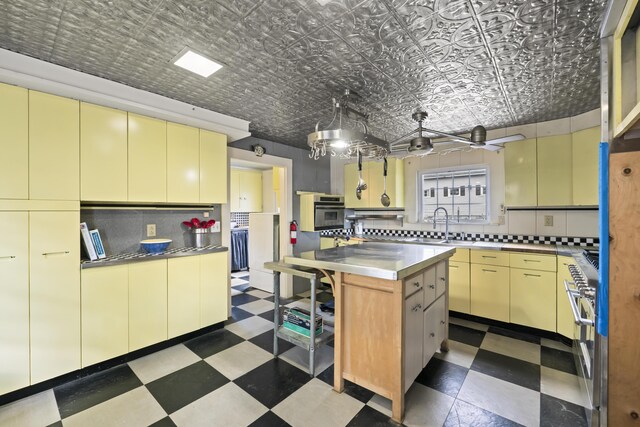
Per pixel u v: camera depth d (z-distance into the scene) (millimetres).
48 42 1674
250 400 1865
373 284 1849
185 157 2742
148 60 1880
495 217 3586
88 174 2154
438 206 4074
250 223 4621
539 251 2748
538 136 3207
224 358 2395
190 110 2660
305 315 2348
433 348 2242
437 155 4035
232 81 2184
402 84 2217
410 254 2309
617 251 1130
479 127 2611
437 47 1708
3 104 1806
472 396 1896
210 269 2900
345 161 4996
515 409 1768
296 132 3654
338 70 2002
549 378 2088
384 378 1797
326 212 4598
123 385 2018
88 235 2221
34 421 1671
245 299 3984
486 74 2057
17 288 1849
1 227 1796
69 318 2045
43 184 1951
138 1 1329
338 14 1414
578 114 2945
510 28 1526
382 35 1588
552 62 1889
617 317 1133
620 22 1147
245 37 1618
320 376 2141
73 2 1334
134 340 2357
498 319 2984
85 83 2045
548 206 3014
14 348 1836
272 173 5945
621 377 1128
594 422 1470
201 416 1720
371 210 4789
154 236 2844
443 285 2473
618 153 1123
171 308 2594
